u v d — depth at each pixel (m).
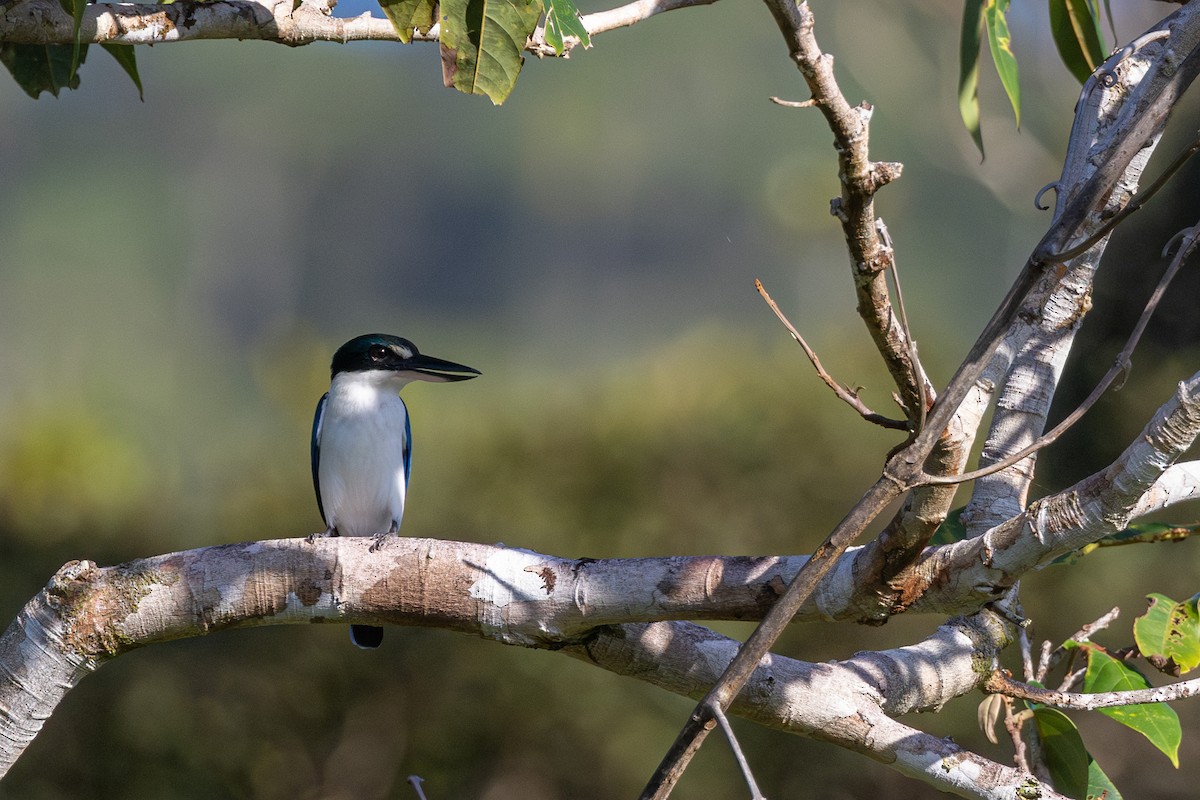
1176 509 11.71
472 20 3.95
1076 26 5.89
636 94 51.94
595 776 12.94
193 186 59.66
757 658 3.27
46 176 54.66
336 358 8.00
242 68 60.91
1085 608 12.45
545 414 14.45
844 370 13.87
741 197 51.94
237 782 12.91
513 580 4.35
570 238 57.34
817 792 12.62
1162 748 4.59
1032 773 5.23
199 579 4.46
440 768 12.98
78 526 14.18
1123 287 12.27
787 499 13.48
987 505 4.60
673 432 13.77
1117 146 3.22
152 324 50.97
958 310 37.94
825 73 2.83
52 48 5.84
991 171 16.91
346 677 13.04
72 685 4.58
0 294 47.72
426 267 61.00
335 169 62.00
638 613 4.26
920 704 4.54
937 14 16.61
